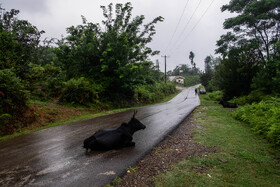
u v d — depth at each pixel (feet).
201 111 38.81
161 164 11.91
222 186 8.89
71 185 9.27
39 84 40.14
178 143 16.62
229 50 57.16
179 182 9.39
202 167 11.20
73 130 22.26
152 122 27.20
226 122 25.32
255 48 52.06
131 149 14.87
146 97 78.84
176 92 176.24
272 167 10.94
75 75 49.83
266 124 18.26
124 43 49.11
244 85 50.47
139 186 9.20
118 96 57.26
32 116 26.71
